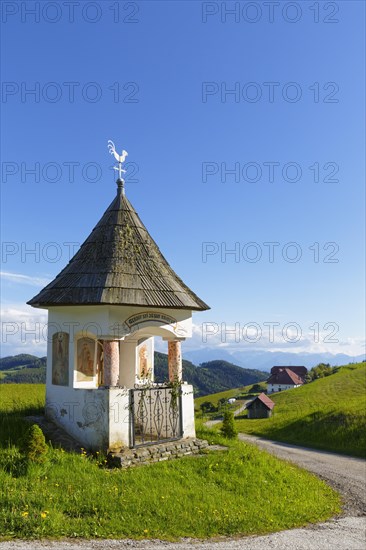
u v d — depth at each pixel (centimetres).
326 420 3531
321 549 907
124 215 1658
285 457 2362
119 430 1323
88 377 1492
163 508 999
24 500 934
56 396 1498
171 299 1488
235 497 1163
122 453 1287
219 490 1190
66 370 1477
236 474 1324
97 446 1323
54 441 1363
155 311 1490
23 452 1138
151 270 1553
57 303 1408
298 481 1455
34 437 1138
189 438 1513
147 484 1130
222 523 978
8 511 881
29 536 802
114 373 1388
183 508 1023
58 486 1042
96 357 1523
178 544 848
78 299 1387
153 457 1334
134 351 1745
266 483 1317
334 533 1027
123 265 1499
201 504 1059
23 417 1519
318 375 11669
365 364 9844
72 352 1464
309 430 3453
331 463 2230
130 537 854
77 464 1188
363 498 1458
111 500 995
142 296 1431
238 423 5184
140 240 1625
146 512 969
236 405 8406
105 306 1391
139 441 1434
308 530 1033
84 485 1062
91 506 958
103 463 1252
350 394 5972
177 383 1516
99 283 1421
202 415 7238
